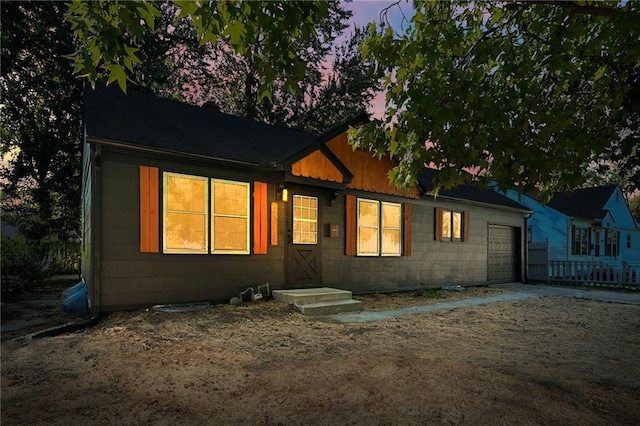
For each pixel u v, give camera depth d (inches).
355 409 131.4
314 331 244.7
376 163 454.9
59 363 174.4
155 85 771.4
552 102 198.2
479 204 570.6
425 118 174.9
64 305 309.3
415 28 186.7
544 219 852.0
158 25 764.6
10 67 605.9
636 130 185.9
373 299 399.9
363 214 441.1
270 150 384.8
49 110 674.8
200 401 136.6
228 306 307.4
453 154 182.7
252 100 922.1
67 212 697.6
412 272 485.4
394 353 195.9
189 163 309.0
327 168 379.6
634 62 171.6
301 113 983.6
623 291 537.0
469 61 189.8
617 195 992.2
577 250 834.8
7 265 429.1
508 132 183.0
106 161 269.7
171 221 300.8
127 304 274.2
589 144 185.2
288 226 370.3
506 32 189.6
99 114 306.2
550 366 181.3
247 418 124.3
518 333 255.3
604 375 170.7
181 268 301.0
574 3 145.9
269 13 114.5
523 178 185.0
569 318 315.9
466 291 498.3
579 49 178.2
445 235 536.7
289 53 124.4
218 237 325.4
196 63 916.6
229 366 172.7
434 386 151.5
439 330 258.4
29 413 125.9
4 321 281.0
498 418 126.6
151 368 168.4
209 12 113.4
